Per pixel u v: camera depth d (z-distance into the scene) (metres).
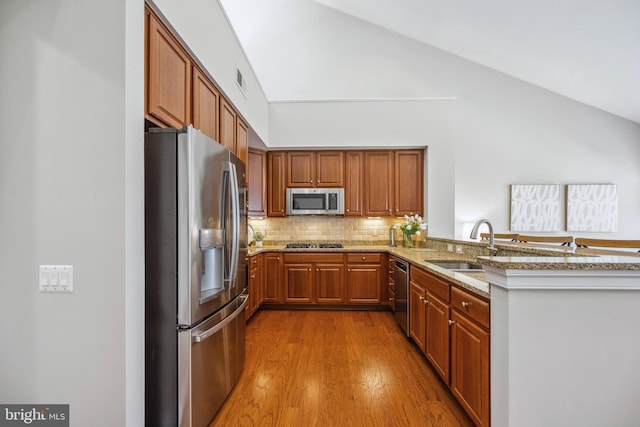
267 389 2.11
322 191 4.42
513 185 5.18
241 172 2.19
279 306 4.16
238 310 1.99
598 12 3.28
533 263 1.26
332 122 4.38
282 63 5.05
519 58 4.57
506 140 5.20
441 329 2.10
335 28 5.04
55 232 1.27
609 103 4.97
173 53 1.72
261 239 4.50
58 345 1.27
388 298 4.00
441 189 4.36
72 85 1.28
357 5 4.71
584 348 1.29
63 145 1.28
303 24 5.05
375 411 1.87
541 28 3.78
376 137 4.38
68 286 1.27
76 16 1.28
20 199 1.27
